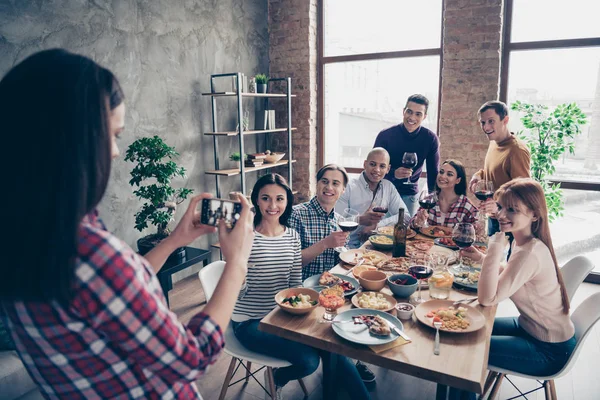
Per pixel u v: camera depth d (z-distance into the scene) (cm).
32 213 53
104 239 60
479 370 130
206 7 404
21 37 271
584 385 241
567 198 389
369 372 242
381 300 175
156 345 62
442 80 412
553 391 187
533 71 388
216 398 230
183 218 92
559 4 370
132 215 350
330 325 158
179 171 313
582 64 369
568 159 384
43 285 55
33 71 55
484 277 170
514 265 173
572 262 218
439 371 130
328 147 507
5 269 55
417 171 376
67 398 68
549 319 175
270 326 159
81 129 55
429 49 433
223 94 388
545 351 176
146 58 351
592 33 363
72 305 58
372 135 481
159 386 71
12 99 54
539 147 376
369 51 466
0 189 54
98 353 63
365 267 208
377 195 317
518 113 396
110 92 60
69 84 54
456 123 412
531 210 174
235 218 89
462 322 156
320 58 491
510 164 317
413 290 182
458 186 292
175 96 381
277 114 502
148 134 358
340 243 212
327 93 498
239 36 449
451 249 239
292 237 211
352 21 469
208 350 69
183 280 400
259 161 443
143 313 61
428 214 299
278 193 201
